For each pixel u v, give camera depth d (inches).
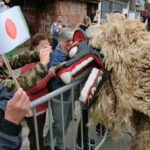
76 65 69.0
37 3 407.2
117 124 69.9
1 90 47.2
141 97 67.2
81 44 74.0
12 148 42.0
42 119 91.4
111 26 67.2
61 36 91.3
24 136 119.1
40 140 93.0
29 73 71.3
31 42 96.1
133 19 72.6
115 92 67.0
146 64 66.2
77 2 433.4
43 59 75.8
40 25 414.3
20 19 49.1
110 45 67.4
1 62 58.9
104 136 82.6
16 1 387.9
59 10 393.4
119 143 119.1
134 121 77.7
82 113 81.0
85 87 67.9
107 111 68.4
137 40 67.9
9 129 41.8
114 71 66.5
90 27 76.2
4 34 45.4
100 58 68.5
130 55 65.9
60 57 90.4
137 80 66.6
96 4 488.4
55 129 91.2
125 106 66.9
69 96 82.6
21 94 42.8
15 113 42.5
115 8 580.4
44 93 89.4
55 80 86.9
